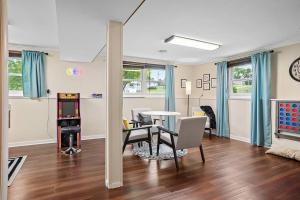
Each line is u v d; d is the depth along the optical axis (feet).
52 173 8.57
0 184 3.35
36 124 13.62
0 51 3.22
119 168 7.40
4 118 3.45
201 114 16.43
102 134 15.85
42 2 6.95
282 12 7.64
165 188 7.30
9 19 8.55
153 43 12.19
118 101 7.34
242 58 15.10
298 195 6.83
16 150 12.01
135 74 17.43
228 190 7.18
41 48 13.64
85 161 10.13
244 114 15.06
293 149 11.02
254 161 10.30
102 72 15.83
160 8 7.31
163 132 11.34
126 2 5.67
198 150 12.30
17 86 13.34
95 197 6.61
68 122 13.30
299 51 11.63
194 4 7.00
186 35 10.59
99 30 8.08
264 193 6.97
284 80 12.39
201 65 19.45
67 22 7.20
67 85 14.61
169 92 18.03
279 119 12.32
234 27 9.32
